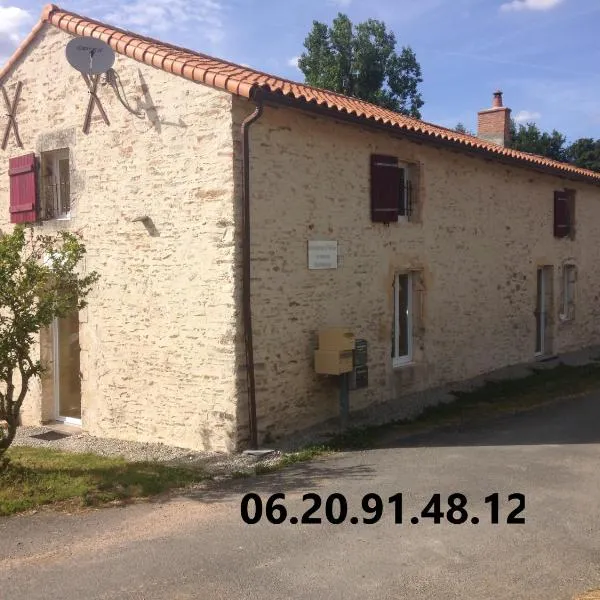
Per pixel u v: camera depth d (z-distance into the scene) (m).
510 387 11.09
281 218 7.91
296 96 7.41
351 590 4.01
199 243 7.68
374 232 9.39
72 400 9.82
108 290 8.65
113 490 6.08
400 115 12.78
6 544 4.83
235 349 7.41
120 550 4.68
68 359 9.84
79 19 9.04
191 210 7.73
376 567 4.33
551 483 6.09
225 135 7.36
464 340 11.42
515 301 12.85
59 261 6.58
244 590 4.02
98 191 8.69
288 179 7.99
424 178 10.34
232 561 4.45
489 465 6.75
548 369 12.76
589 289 15.67
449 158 10.91
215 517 5.36
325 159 8.52
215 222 7.51
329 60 27.53
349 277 8.96
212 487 6.25
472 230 11.54
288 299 8.04
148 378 8.30
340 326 8.82
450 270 11.01
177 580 4.16
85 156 8.84
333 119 8.30
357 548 4.64
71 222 9.04
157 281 8.12
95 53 8.12
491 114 17.41
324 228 8.53
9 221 10.09
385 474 6.48
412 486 6.06
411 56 28.30
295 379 8.15
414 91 28.72
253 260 7.57
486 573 4.23
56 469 6.82
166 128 7.91
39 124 9.50
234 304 7.40
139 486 6.19
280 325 7.93
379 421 8.80
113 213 8.53
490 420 9.00
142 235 8.23
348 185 8.90
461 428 8.55
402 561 4.42
